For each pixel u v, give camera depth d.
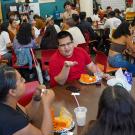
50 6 8.96
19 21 6.62
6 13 7.95
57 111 2.00
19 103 2.17
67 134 1.69
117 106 1.11
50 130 1.67
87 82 2.55
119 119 1.10
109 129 1.09
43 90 1.96
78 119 1.79
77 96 2.27
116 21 6.33
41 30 5.84
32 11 8.11
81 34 4.78
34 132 1.53
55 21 8.61
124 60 4.14
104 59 3.33
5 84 1.58
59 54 2.78
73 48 2.79
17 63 4.44
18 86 1.64
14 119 1.50
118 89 1.19
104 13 8.22
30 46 4.40
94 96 2.25
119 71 2.48
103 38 6.15
